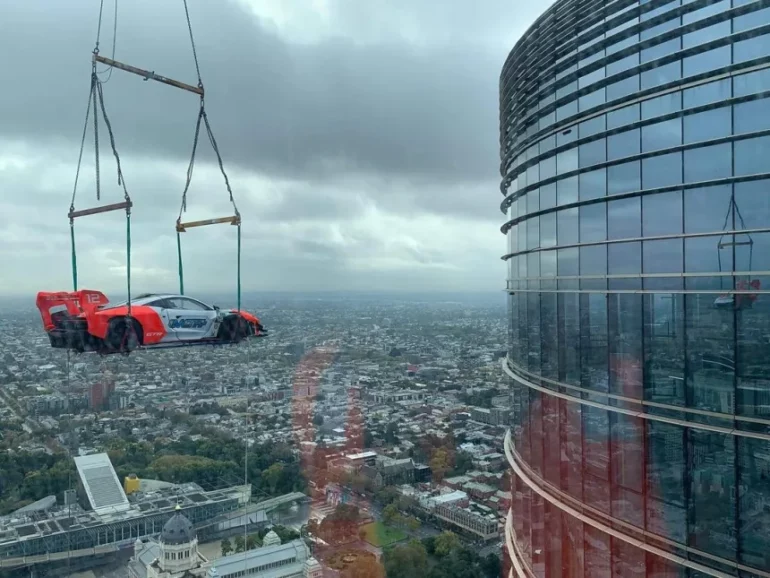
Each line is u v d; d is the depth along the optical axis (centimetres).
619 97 1362
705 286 1157
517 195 1970
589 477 1432
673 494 1197
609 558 1345
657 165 1264
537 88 1755
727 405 1106
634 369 1302
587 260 1459
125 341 1578
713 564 1116
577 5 1556
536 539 1720
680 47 1232
